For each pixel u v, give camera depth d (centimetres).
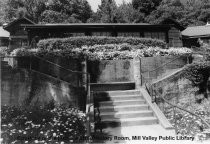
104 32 2234
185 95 1361
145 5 4762
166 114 1235
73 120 912
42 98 1147
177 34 2694
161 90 1301
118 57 1570
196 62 1423
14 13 4572
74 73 1304
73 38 1741
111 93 1239
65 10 4725
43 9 4700
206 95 1411
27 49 1484
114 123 1006
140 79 1362
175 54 1641
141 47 1800
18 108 1045
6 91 1100
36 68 1365
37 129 829
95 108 1073
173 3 5222
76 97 1166
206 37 2794
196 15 5184
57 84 1168
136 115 1070
